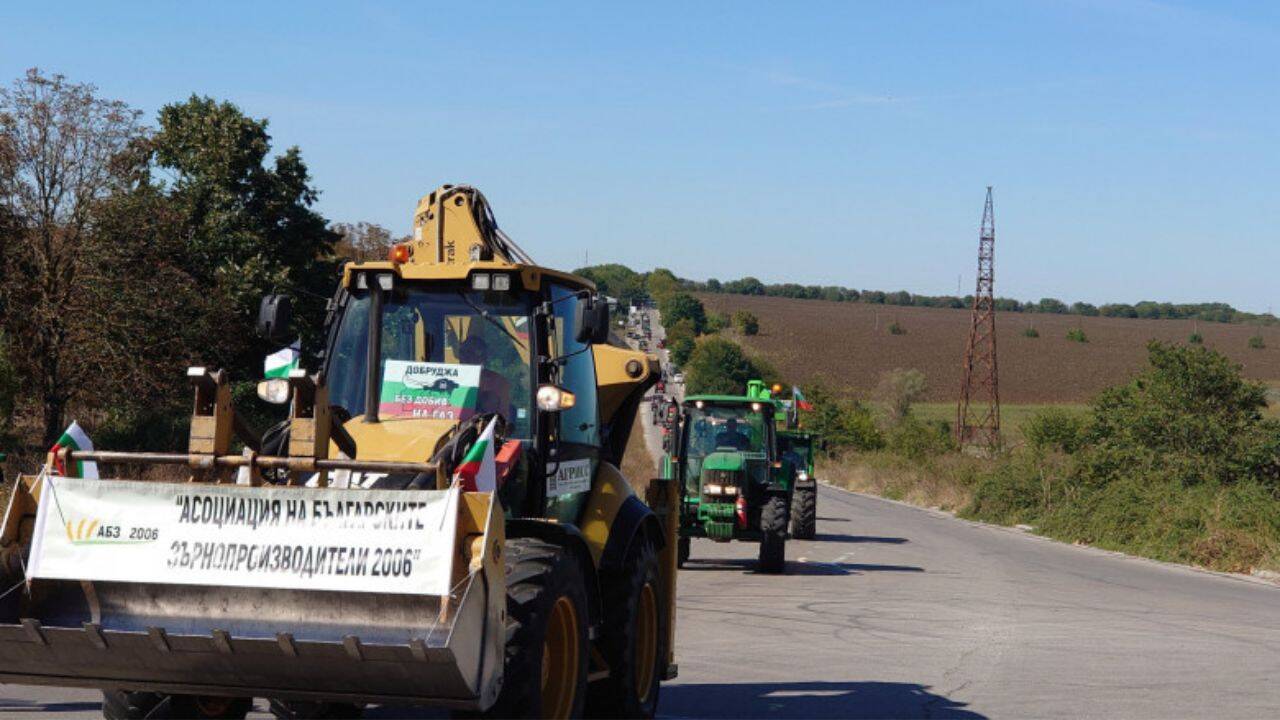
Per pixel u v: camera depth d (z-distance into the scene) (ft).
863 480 210.38
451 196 30.55
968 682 34.17
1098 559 84.74
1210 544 83.30
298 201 118.21
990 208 255.29
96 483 19.15
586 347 26.66
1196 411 107.24
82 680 19.17
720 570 69.62
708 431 73.20
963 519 131.13
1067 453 132.26
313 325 111.96
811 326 488.44
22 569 19.27
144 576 18.72
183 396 99.04
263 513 18.62
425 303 24.49
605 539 25.54
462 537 18.08
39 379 91.25
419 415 23.21
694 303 525.75
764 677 34.09
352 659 17.53
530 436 23.72
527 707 19.49
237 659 18.07
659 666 27.35
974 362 257.55
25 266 91.40
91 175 92.07
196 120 114.11
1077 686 33.94
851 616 49.03
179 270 96.02
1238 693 33.45
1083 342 449.06
